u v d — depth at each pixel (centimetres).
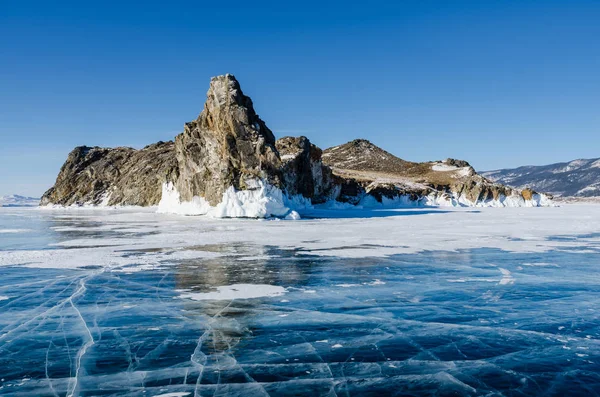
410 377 859
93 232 3472
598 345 1025
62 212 7769
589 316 1234
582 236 3061
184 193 6228
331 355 967
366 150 17325
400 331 1118
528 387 818
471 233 3269
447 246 2564
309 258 2152
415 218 5034
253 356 962
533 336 1081
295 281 1650
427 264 1992
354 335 1089
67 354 977
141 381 846
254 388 816
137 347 1013
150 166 9706
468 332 1110
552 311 1281
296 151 6894
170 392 804
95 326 1159
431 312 1273
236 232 3391
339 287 1561
